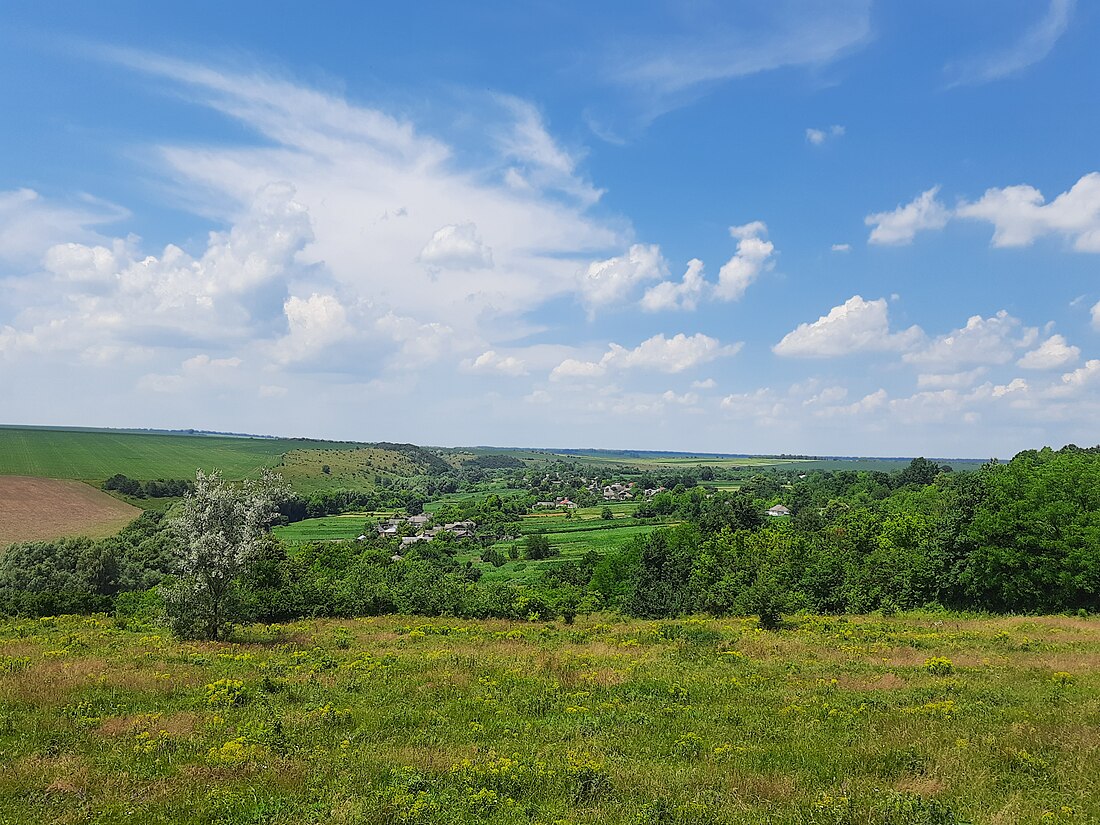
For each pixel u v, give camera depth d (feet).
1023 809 36.29
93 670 72.54
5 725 50.52
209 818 35.96
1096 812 35.58
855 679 73.51
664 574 233.14
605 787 39.63
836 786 40.24
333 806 36.76
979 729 51.31
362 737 50.26
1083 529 152.25
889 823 34.17
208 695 60.95
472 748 47.32
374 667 78.43
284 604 152.25
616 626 136.87
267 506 109.29
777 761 44.91
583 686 69.00
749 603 159.53
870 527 232.94
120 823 35.06
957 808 36.27
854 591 176.24
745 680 72.13
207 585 104.42
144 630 122.72
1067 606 154.81
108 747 46.91
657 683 69.67
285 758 45.21
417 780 39.96
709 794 38.75
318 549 270.87
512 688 67.41
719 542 252.01
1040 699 61.52
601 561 285.84
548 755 46.29
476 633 118.52
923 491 313.53
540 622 150.61
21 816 35.27
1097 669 77.10
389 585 203.72
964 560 165.78
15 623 130.52
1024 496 160.97
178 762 44.16
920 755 45.21
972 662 83.46
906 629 122.72
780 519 309.22
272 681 66.33
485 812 36.35
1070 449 320.50
